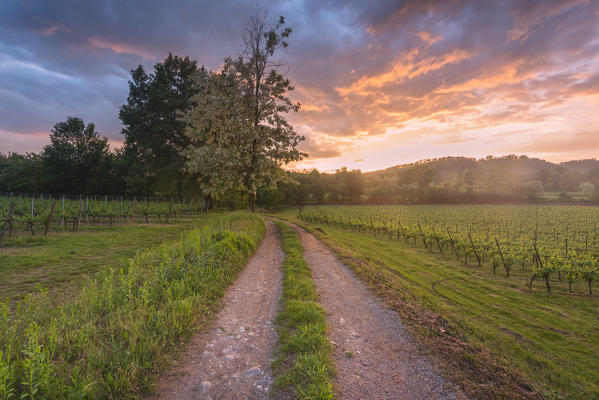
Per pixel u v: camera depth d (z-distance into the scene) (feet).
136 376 13.07
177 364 14.89
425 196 359.05
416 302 28.04
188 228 74.84
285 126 84.12
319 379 12.99
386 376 14.19
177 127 137.49
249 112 81.82
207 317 20.98
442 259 68.64
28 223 59.57
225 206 181.47
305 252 51.01
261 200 264.11
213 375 14.16
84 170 187.11
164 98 135.74
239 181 79.92
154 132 139.64
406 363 15.48
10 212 47.60
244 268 36.60
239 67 82.28
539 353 23.13
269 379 13.87
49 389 11.23
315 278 34.12
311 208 304.50
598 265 50.60
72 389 11.27
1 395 10.39
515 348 23.18
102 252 42.73
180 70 144.66
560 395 14.57
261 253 47.42
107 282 23.26
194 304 21.16
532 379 16.07
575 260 46.44
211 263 30.78
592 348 24.75
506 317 31.86
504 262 52.34
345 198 365.61
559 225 148.77
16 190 182.91
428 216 208.13
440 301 34.86
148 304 20.47
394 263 58.29
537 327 29.35
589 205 314.14
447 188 376.48
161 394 12.55
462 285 45.19
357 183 382.63
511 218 192.13
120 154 202.90
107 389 11.93
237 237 45.93
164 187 158.10
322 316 20.58
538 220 177.27
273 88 84.84
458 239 75.10
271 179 85.05
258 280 31.91
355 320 21.77
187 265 28.50
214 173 76.13
